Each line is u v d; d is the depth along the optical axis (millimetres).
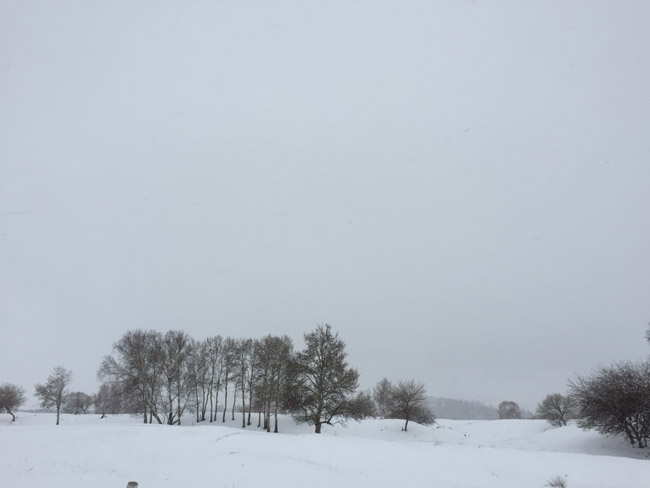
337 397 35906
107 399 69875
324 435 27516
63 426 35438
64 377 58469
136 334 50812
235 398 57562
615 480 18203
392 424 54031
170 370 49594
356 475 16719
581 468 20219
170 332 52844
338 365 36000
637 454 30141
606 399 32938
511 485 17062
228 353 56562
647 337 35938
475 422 71125
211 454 20359
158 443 23875
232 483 14398
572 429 41000
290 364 42469
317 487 14312
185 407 50875
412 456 21703
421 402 57938
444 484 16203
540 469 20062
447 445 26781
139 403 50062
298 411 37562
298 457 20547
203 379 55594
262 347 50500
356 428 53219
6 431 30891
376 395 81312
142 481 14297
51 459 19500
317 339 36750
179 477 15188
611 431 33750
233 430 30438
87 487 12906
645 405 31062
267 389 48844
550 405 57281
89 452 21359
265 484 14383
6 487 12695
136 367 48312
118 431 29328
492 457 22500
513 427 58656
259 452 21438
